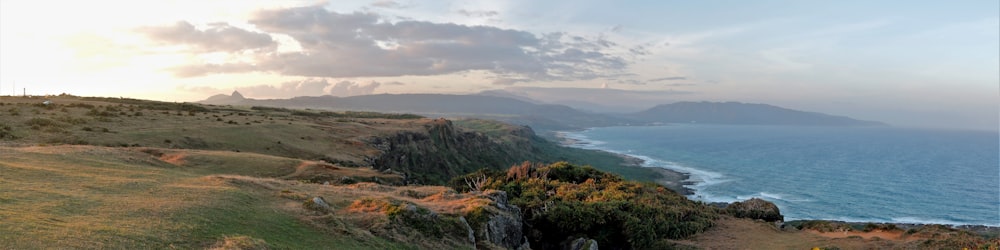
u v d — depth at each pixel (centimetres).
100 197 1775
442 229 2253
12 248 1106
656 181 13862
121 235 1316
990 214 9800
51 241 1188
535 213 3678
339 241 1781
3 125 4681
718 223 4903
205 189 2162
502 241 2623
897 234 4444
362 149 7425
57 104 6881
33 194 1694
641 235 3700
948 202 11069
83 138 4666
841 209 10275
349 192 2814
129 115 6372
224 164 3866
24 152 2772
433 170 9769
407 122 12619
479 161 12750
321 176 3928
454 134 13012
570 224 3550
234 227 1620
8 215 1364
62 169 2325
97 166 2597
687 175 15288
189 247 1339
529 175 6309
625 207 4178
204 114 8038
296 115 11356
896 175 15800
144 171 2669
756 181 14112
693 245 3900
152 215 1574
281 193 2389
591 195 4962
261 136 6394
